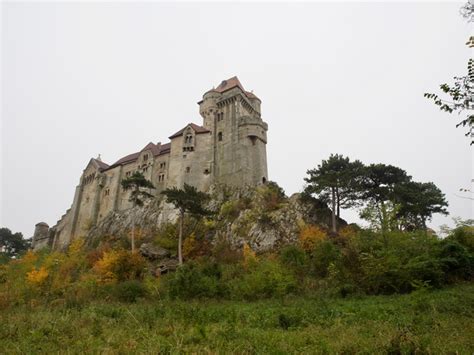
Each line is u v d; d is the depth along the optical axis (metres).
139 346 8.91
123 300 24.27
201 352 8.32
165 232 50.59
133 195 53.91
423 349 7.92
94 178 76.38
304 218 47.16
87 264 40.78
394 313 13.86
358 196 49.03
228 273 31.67
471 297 15.52
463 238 26.47
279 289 23.98
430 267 21.94
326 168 50.94
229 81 76.75
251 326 12.52
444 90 9.39
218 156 65.38
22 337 10.18
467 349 7.95
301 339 9.67
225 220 50.88
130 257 38.47
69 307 17.39
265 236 44.62
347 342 8.90
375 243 25.28
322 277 27.92
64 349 8.91
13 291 29.22
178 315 13.09
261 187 56.16
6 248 89.94
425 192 48.47
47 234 83.56
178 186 61.62
